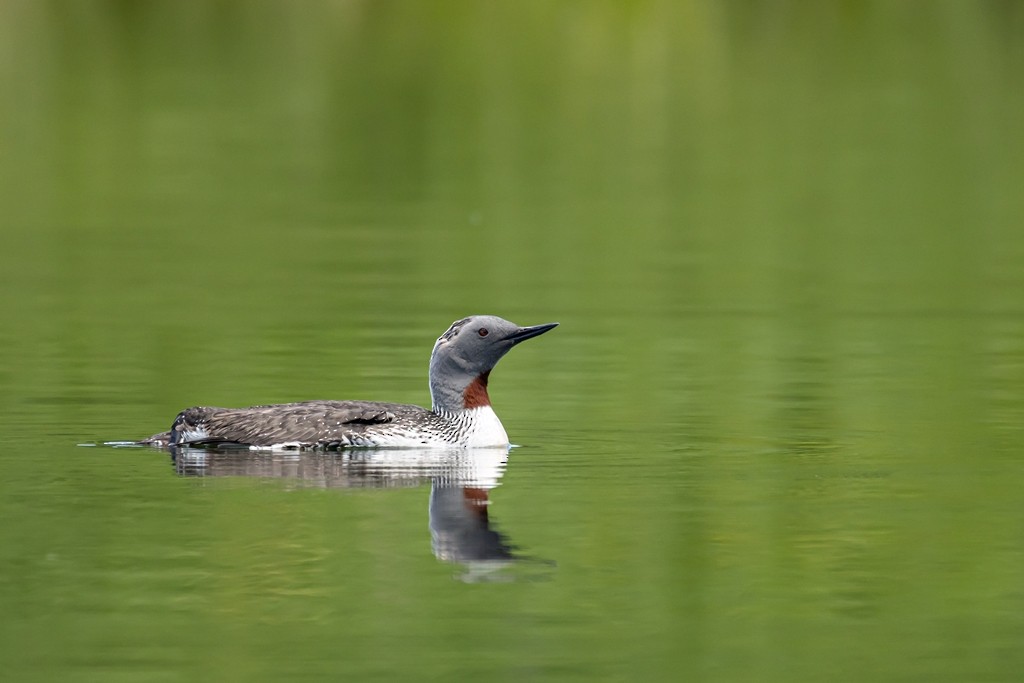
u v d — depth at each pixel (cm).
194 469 1221
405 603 938
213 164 3434
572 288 2252
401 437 1298
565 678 834
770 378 1653
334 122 3912
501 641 883
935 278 2355
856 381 1639
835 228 2827
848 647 882
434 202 3062
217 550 1024
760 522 1097
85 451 1280
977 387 1603
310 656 861
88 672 840
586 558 1020
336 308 2072
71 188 3170
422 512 1111
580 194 3145
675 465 1262
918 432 1391
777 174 3353
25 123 3834
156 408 1476
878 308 2112
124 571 984
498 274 2358
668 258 2523
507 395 1566
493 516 1107
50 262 2447
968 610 933
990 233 2775
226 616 916
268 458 1261
